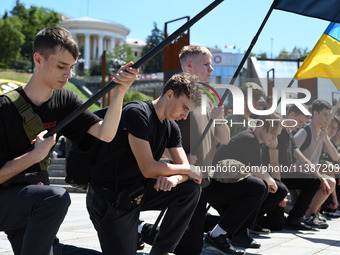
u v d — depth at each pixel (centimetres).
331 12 351
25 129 237
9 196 226
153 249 293
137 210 282
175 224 289
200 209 339
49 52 229
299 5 343
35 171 243
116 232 276
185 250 337
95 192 279
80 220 556
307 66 461
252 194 368
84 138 262
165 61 1212
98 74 8262
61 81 237
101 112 281
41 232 220
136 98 4684
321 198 527
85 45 10125
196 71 376
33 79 239
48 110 245
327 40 458
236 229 371
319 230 511
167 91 284
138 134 275
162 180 276
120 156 278
